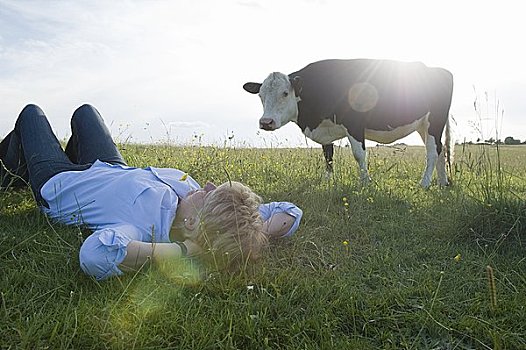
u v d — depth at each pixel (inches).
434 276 116.9
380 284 113.7
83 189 132.6
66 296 96.1
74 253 113.7
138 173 130.3
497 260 129.3
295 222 134.9
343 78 287.6
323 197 186.1
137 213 119.0
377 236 151.8
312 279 110.7
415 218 169.2
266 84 294.8
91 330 81.8
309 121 299.3
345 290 104.0
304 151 331.3
